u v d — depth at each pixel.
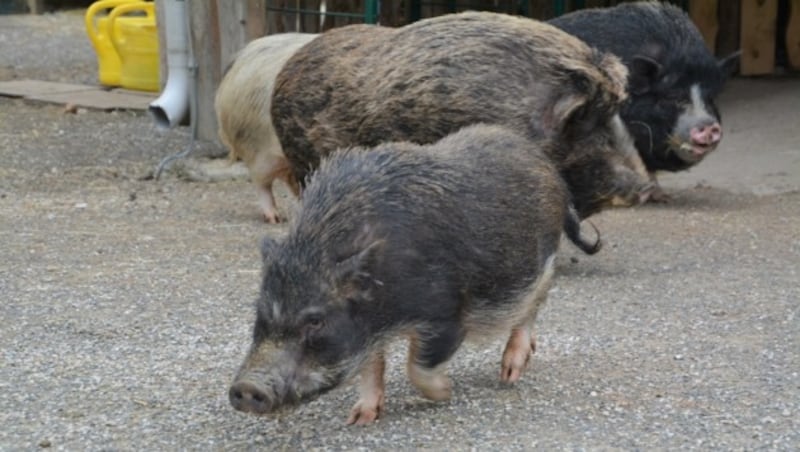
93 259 8.62
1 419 5.49
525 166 5.73
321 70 8.02
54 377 6.07
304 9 14.22
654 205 10.95
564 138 7.48
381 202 5.14
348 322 4.96
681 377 6.07
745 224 10.09
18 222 9.88
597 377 6.07
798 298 7.68
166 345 6.63
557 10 15.51
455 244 5.25
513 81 7.39
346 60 7.93
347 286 4.95
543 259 5.79
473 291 5.39
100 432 5.34
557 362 6.34
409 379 5.78
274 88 8.37
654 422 5.43
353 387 5.90
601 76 7.45
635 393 5.82
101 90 17.31
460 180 5.40
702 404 5.66
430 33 7.67
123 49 17.14
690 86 10.15
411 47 7.65
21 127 14.68
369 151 5.46
